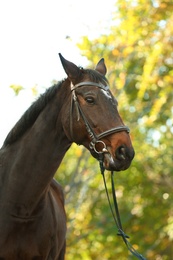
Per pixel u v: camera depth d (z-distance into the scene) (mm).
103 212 22656
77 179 19125
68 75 7773
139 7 17844
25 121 7965
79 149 17641
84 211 21359
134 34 17578
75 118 7660
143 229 24031
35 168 7820
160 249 23875
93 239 21688
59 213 8453
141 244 23828
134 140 22312
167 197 23422
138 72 20281
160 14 17844
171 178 23891
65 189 17172
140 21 17797
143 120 20266
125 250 22703
